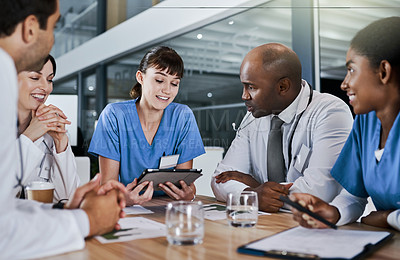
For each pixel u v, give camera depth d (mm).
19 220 584
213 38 1797
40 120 1328
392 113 914
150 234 778
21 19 694
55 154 1356
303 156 1448
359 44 935
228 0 1792
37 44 740
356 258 590
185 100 1788
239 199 881
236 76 1805
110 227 753
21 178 1162
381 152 937
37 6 705
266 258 613
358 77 936
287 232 777
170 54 1562
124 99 1805
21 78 1335
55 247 623
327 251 625
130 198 1146
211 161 1847
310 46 1689
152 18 1799
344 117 1364
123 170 1563
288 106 1508
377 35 897
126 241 719
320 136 1352
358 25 1620
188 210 703
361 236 744
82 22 1774
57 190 1374
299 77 1526
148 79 1568
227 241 733
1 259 562
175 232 698
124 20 1803
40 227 606
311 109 1459
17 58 729
